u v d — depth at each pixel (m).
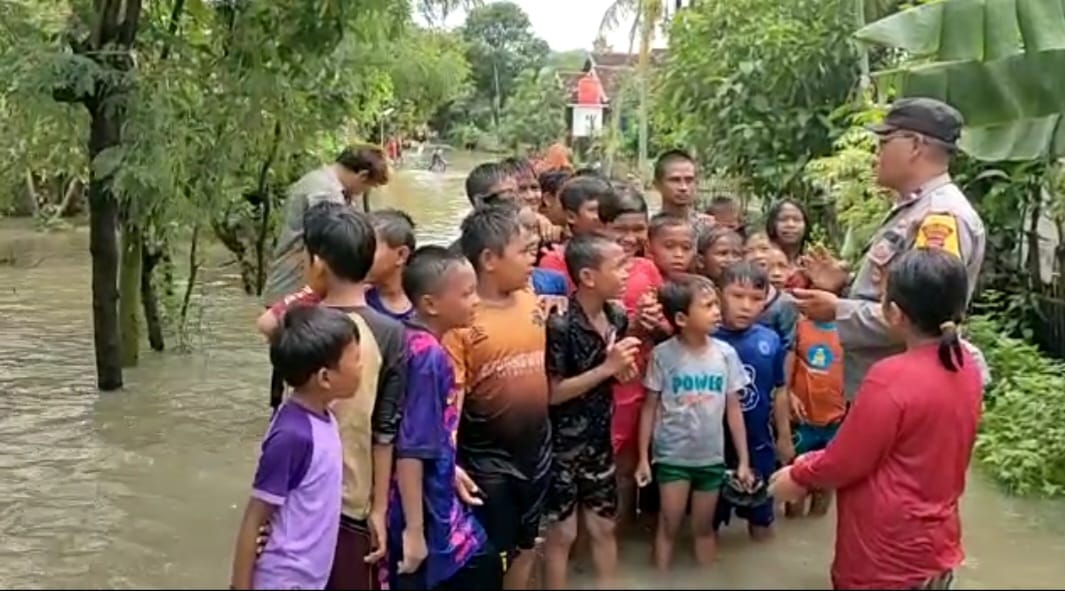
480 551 3.90
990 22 6.00
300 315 3.43
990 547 4.90
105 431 7.04
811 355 5.15
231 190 9.16
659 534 4.50
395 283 4.18
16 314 11.16
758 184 12.16
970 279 3.83
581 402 4.30
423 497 3.68
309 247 3.85
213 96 8.34
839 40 11.57
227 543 5.06
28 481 6.01
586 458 4.31
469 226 4.16
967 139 6.61
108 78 7.45
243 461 6.43
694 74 13.20
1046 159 7.12
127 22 7.67
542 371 4.11
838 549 3.40
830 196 9.61
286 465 3.30
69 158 8.99
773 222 5.70
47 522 5.34
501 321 4.06
